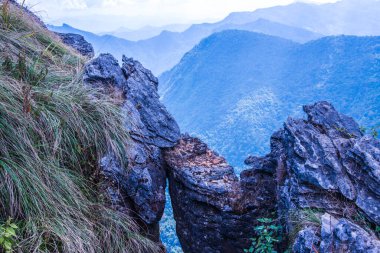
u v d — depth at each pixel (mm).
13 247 3516
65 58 7734
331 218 4289
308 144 5223
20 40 6676
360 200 4449
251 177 6398
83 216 4410
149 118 6812
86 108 5609
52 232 3834
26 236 3713
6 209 3826
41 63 6473
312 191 4824
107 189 5211
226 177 6477
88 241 4070
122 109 6141
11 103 4535
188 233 6570
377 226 4215
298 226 4508
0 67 5184
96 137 5371
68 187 4488
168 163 6766
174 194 6852
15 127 4348
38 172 4223
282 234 5148
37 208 3965
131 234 4926
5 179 3840
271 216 5941
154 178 6105
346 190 4605
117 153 5402
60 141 4883
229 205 6062
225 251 6168
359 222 4336
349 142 5195
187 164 6668
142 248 4973
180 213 6730
